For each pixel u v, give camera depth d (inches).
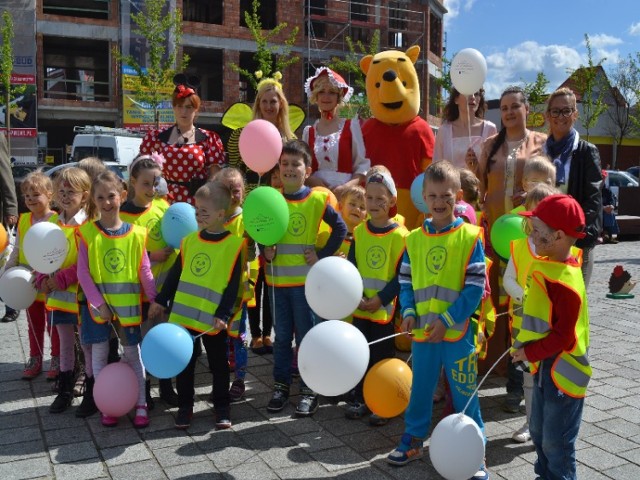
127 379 150.3
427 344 133.6
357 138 204.8
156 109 823.1
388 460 135.0
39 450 141.6
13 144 873.5
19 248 195.8
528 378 142.6
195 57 1064.8
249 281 192.4
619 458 137.2
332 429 155.0
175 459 137.2
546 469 116.6
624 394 175.9
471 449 114.9
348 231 187.3
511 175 178.5
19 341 229.5
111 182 156.8
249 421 159.9
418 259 135.8
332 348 115.5
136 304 157.8
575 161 169.6
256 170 178.1
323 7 1071.6
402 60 214.7
